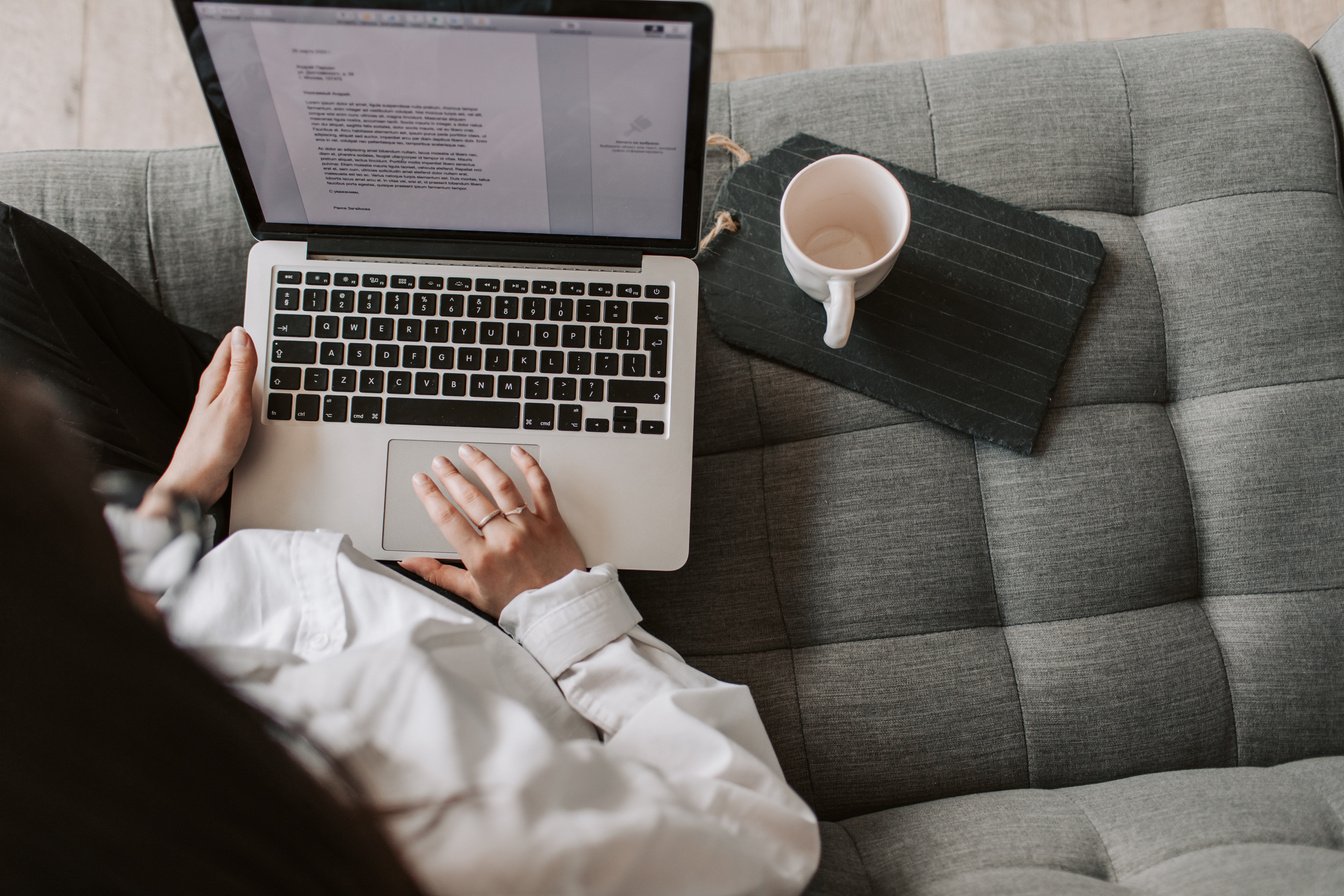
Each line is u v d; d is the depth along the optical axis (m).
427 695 0.52
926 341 0.81
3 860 0.33
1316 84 0.86
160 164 0.89
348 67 0.62
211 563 0.65
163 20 1.26
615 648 0.68
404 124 0.66
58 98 1.26
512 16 0.58
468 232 0.75
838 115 0.88
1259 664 0.77
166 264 0.88
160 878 0.34
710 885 0.50
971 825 0.69
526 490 0.75
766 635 0.80
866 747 0.77
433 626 0.59
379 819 0.43
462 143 0.67
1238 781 0.70
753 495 0.81
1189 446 0.81
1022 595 0.79
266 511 0.75
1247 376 0.80
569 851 0.46
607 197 0.72
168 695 0.33
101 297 0.75
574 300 0.76
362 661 0.54
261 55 0.61
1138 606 0.79
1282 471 0.79
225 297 0.89
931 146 0.87
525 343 0.76
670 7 0.57
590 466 0.75
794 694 0.78
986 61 0.89
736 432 0.83
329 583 0.64
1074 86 0.87
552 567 0.72
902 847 0.69
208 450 0.72
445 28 0.59
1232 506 0.79
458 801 0.47
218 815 0.34
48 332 0.72
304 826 0.37
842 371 0.81
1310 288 0.81
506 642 0.66
